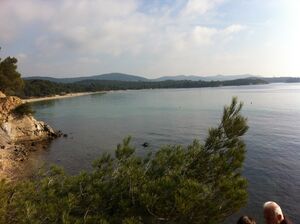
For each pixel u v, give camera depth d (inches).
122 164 365.7
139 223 262.4
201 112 3715.6
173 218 280.5
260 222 844.0
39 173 366.0
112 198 315.0
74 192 327.3
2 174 1254.3
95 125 2893.7
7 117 2089.1
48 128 2314.2
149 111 4035.4
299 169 1273.4
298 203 954.1
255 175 1213.7
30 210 268.2
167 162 359.6
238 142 355.6
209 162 340.5
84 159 1604.3
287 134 2049.7
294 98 5216.5
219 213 282.4
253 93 7224.4
